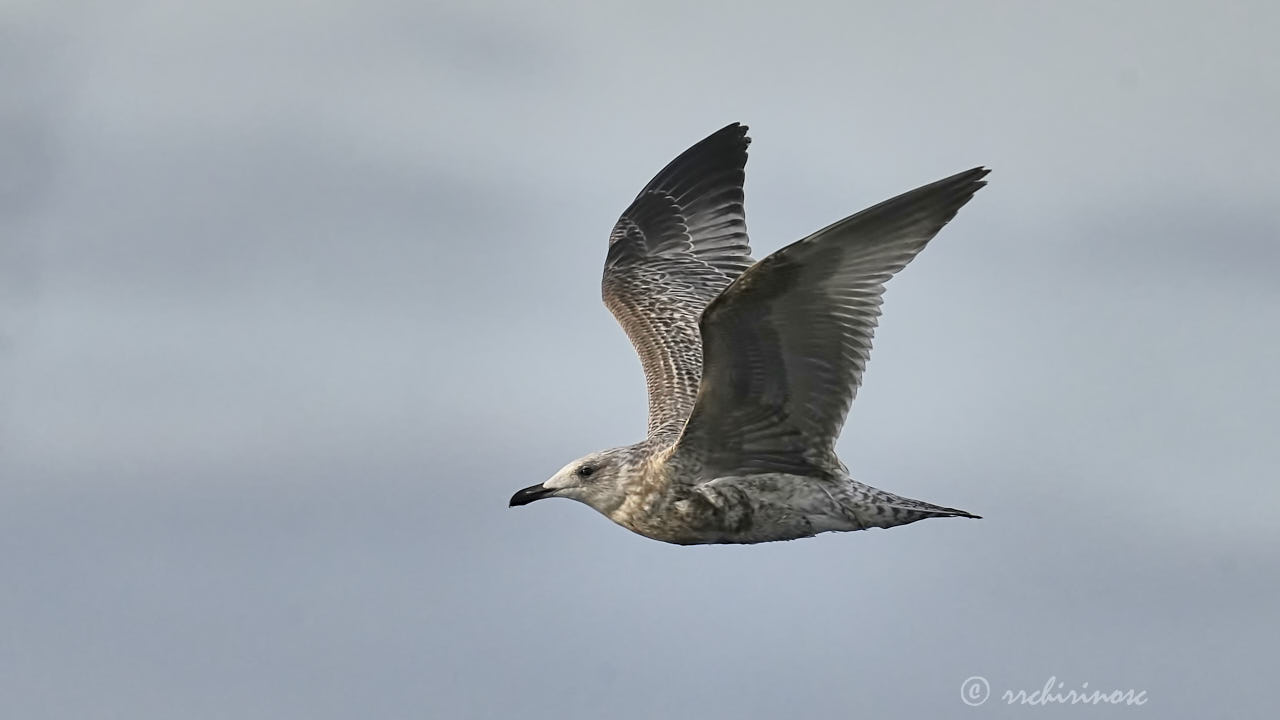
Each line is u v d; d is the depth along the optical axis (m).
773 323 12.57
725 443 13.69
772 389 13.15
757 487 13.85
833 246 12.17
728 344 12.70
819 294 12.47
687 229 18.39
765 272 12.10
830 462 13.59
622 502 14.56
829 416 13.22
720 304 12.27
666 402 15.59
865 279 12.52
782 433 13.48
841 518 13.73
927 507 13.57
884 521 13.65
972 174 12.20
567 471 14.81
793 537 14.15
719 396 13.20
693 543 14.59
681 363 16.16
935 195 12.27
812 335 12.73
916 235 12.45
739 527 14.11
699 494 14.04
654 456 14.44
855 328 12.65
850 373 12.85
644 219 18.56
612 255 18.30
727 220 18.30
